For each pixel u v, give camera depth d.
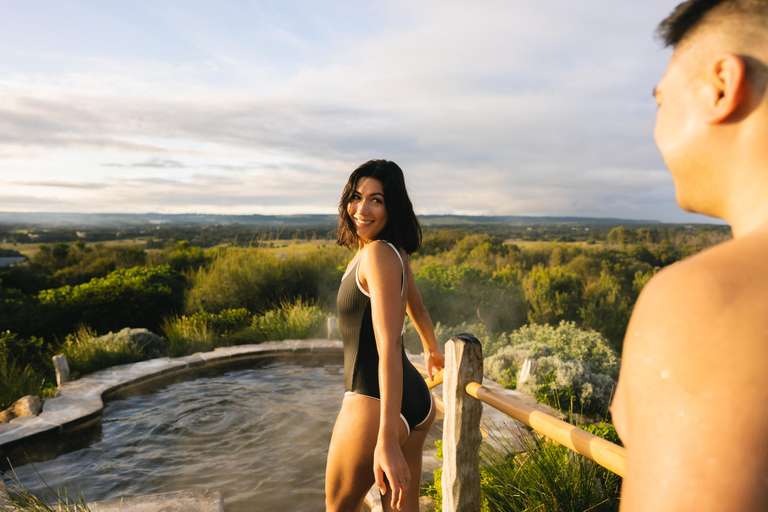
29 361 6.20
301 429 4.12
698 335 0.32
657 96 0.49
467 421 1.88
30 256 19.34
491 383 5.30
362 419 1.67
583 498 2.48
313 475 3.35
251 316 8.78
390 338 1.54
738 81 0.38
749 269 0.33
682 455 0.30
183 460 3.60
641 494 0.33
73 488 3.25
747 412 0.29
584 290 10.58
